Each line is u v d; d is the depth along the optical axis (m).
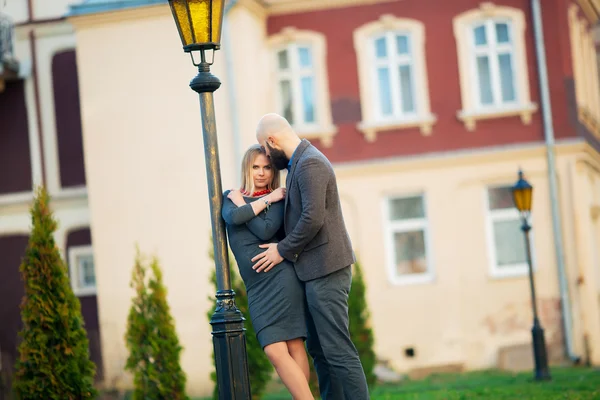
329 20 29.09
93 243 28.27
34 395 13.47
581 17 31.36
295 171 9.26
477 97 28.64
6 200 31.30
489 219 28.27
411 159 28.45
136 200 28.06
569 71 28.16
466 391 19.00
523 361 27.56
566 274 27.72
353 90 28.97
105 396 25.53
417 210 28.66
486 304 28.05
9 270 31.33
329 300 9.24
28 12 31.12
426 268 28.52
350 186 28.77
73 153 30.97
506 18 28.56
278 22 29.25
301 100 29.16
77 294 30.86
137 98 28.16
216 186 9.55
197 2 9.58
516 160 28.16
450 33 28.77
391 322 28.33
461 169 28.38
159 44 28.06
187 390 27.45
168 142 27.97
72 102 30.98
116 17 28.19
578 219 27.72
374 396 19.91
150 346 15.68
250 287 9.40
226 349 9.35
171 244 27.84
